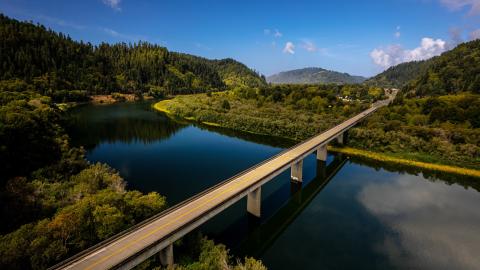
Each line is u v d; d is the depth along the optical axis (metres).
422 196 79.31
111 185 64.19
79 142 120.19
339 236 58.91
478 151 101.75
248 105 198.38
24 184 56.00
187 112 187.12
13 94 129.12
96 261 34.97
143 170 89.81
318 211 69.38
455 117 125.19
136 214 49.34
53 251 37.09
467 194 81.38
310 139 102.44
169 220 44.72
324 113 170.00
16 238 37.31
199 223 46.66
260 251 53.62
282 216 66.94
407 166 104.25
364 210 70.31
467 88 169.62
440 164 103.00
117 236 39.34
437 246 55.94
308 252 53.31
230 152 112.75
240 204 72.06
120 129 148.38
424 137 116.25
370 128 129.75
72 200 55.44
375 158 111.81
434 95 169.50
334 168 101.75
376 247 55.28
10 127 68.06
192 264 39.88
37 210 50.44
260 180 63.19
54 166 67.94
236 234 58.62
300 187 84.00
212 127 161.00
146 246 37.66
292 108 184.25
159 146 118.62
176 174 86.94
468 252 54.22
